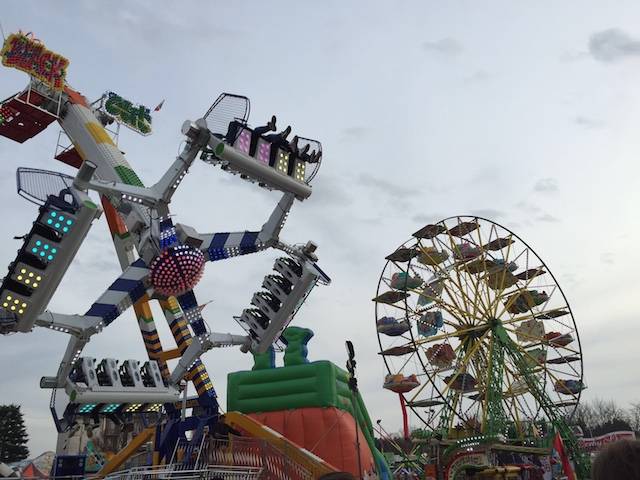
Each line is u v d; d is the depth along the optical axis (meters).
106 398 18.95
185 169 19.17
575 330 47.09
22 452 76.62
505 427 44.00
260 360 28.64
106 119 29.91
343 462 24.83
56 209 15.70
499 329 46.66
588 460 42.41
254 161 19.80
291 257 22.58
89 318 18.33
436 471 31.52
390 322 47.22
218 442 21.56
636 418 123.50
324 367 26.83
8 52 24.83
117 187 17.92
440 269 48.50
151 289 20.64
